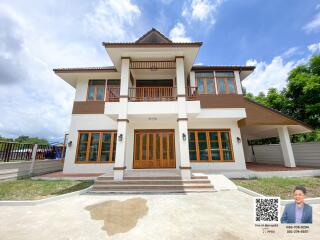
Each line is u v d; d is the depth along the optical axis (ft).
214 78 33.78
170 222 12.67
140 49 27.04
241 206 16.06
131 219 13.28
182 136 24.79
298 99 44.19
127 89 26.99
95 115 34.53
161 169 31.01
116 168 23.58
